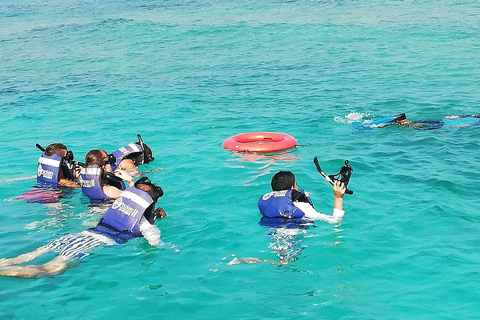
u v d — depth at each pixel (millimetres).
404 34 23312
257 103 13461
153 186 6301
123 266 5418
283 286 4961
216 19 32469
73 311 4625
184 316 4492
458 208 6688
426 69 16625
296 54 20641
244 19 31516
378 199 7082
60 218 6758
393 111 12234
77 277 5215
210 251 5727
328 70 17359
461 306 4508
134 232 6020
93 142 10562
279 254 5605
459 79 15070
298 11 34000
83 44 26344
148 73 18438
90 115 12875
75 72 19297
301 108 12773
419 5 33062
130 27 30797
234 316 4457
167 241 6000
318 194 7344
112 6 45312
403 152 9156
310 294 4797
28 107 14008
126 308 4645
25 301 4801
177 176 8320
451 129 10383
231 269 5309
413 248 5648
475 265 5215
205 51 22578
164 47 24172
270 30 26781
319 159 8938
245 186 7734
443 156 8844
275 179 6426
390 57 18906
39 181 8031
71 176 8109
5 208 7133
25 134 11367
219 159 9109
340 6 35219
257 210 6848
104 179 7277
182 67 19281
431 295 4707
